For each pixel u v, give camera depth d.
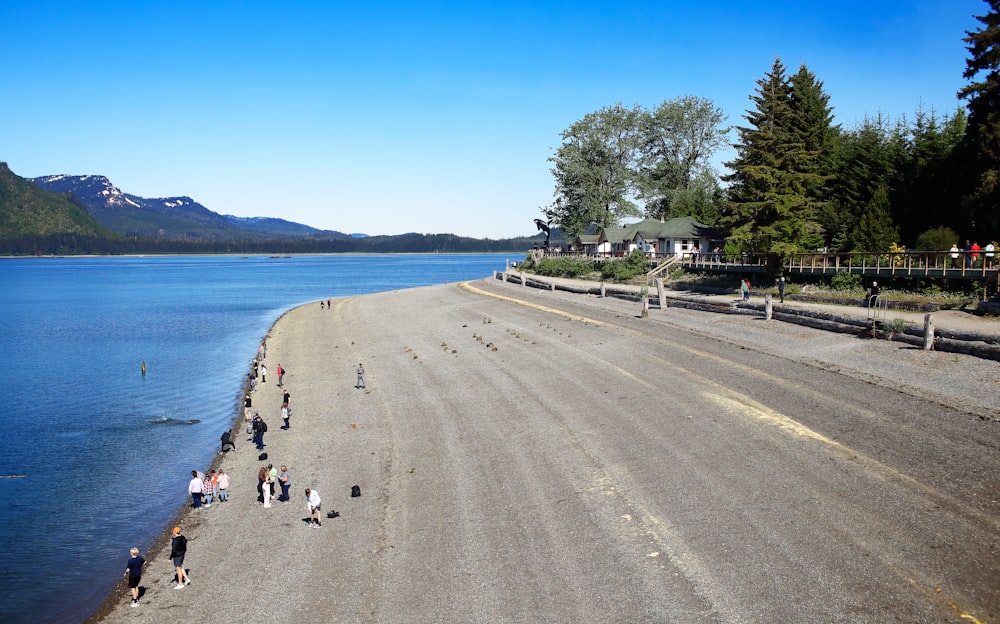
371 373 44.72
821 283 54.19
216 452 34.00
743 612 16.19
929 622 15.27
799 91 70.12
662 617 16.30
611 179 110.00
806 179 60.06
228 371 55.56
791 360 35.59
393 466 27.31
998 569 16.77
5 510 27.42
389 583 18.75
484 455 27.30
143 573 21.42
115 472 31.70
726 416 28.58
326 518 23.22
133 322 93.56
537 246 135.50
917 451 23.16
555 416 31.06
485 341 51.22
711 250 87.12
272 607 18.30
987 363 30.94
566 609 16.89
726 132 105.50
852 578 17.02
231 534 23.14
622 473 24.16
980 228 52.12
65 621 19.27
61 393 48.47
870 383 30.34
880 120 65.62
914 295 44.97
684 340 43.50
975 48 47.84
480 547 20.14
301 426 34.41
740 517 20.34
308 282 191.62
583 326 53.00
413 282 188.00
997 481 20.67
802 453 24.12
